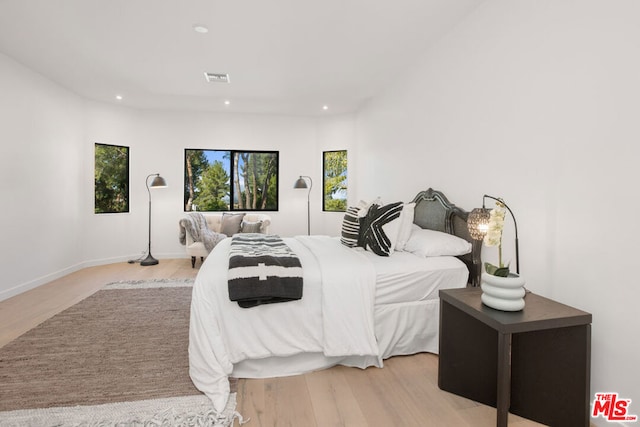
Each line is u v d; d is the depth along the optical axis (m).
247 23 2.72
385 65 3.56
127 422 1.62
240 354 1.93
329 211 5.84
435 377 2.05
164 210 5.54
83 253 4.82
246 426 1.62
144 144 5.41
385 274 2.18
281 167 5.84
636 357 1.47
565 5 1.78
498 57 2.27
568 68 1.77
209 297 1.94
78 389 1.89
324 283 2.06
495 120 2.31
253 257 2.21
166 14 2.60
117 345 2.43
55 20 2.70
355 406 1.77
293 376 2.05
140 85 4.23
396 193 3.92
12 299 3.44
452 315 1.89
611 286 1.57
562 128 1.81
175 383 1.96
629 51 1.48
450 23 2.72
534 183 1.99
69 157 4.44
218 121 5.64
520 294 1.60
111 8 2.52
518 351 1.74
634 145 1.47
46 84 3.98
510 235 2.19
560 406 1.62
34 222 3.84
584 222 1.69
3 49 3.25
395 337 2.23
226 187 5.76
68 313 3.06
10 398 1.79
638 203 1.46
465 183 2.65
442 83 2.96
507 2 2.19
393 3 2.43
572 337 1.58
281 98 4.76
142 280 4.21
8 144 3.46
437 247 2.43
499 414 1.50
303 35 2.92
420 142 3.35
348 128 5.56
